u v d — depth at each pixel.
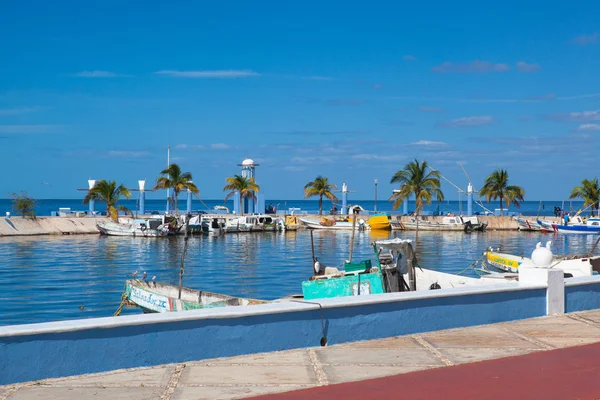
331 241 69.88
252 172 97.12
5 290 32.19
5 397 7.75
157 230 74.62
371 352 9.97
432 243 67.62
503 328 11.73
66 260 47.91
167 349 9.18
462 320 11.74
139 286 23.00
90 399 7.75
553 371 8.96
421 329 11.25
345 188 107.31
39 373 8.38
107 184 82.62
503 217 92.06
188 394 7.98
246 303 21.06
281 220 87.00
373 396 7.89
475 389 8.16
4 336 8.13
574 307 13.36
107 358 8.78
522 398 7.81
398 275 18.38
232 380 8.54
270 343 9.89
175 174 86.81
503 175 94.38
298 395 7.93
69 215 90.56
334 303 10.38
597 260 27.70
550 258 13.22
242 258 50.50
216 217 85.75
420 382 8.45
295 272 41.06
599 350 10.16
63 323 8.68
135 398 7.82
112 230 76.50
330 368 9.12
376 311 10.81
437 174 88.25
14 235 75.81
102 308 27.00
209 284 35.53
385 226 89.00
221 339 9.53
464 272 40.75
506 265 35.03
